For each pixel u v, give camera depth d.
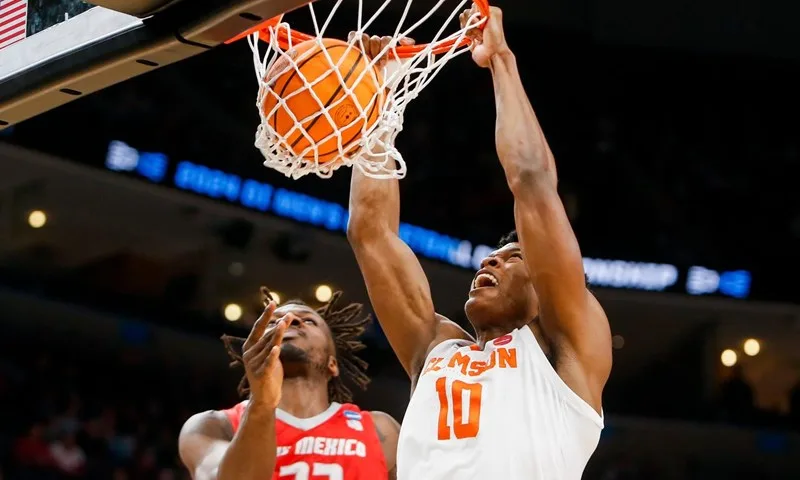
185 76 10.57
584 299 2.86
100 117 9.89
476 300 3.05
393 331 3.22
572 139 12.35
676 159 12.45
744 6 12.12
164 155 10.02
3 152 9.35
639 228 11.99
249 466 3.14
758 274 11.83
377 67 3.08
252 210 10.31
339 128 2.75
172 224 10.34
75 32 2.77
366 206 3.30
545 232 2.83
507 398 2.79
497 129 2.99
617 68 12.35
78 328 10.61
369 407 11.31
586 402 2.80
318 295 11.27
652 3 12.10
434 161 11.65
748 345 12.28
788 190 12.30
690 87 12.48
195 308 11.10
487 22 3.09
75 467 9.27
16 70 2.87
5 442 9.45
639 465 12.12
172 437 10.44
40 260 10.54
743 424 11.98
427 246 11.12
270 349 3.03
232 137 10.50
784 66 12.30
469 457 2.73
